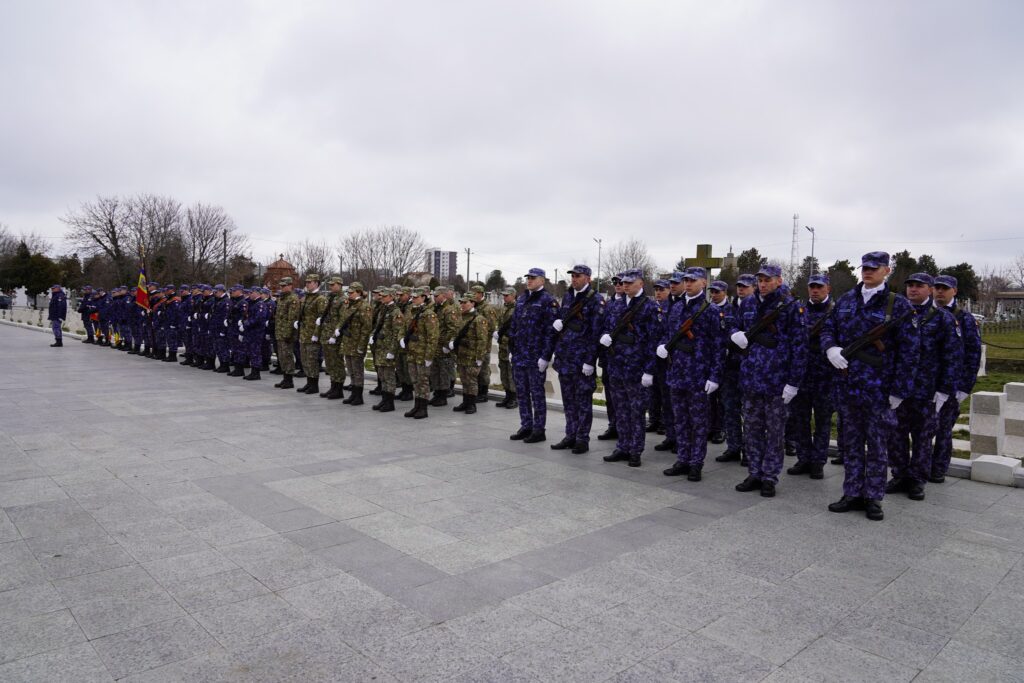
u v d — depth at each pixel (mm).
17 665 2961
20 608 3527
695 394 6562
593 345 7582
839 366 5570
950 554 4660
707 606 3746
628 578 4109
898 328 5371
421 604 3678
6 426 8320
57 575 3953
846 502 5629
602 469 6957
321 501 5504
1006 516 5570
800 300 6141
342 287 11758
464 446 7844
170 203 54562
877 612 3729
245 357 13977
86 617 3441
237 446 7461
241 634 3297
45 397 10734
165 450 7176
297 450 7352
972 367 6492
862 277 5609
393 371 10188
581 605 3713
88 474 6156
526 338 8172
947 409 6586
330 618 3490
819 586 4066
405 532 4836
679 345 6652
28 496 5469
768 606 3768
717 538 4898
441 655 3137
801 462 6957
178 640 3225
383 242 57719
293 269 53969
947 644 3381
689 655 3195
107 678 2877
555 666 3059
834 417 11016
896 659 3221
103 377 13492
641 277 7234
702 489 6289
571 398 7762
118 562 4164
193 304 15859
